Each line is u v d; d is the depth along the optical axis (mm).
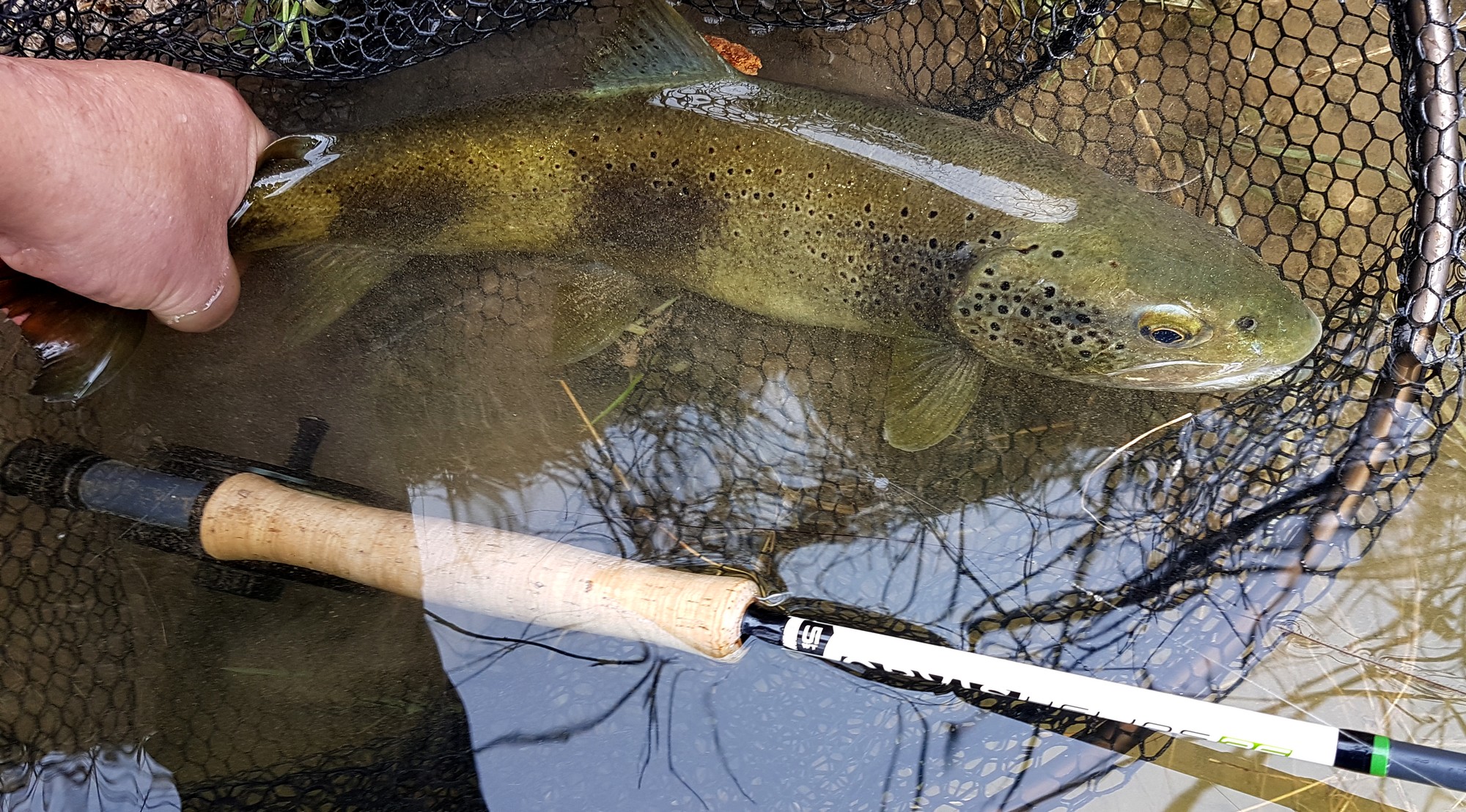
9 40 410
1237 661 403
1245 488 421
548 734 421
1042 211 410
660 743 417
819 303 439
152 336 449
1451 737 413
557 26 466
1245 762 416
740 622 372
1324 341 425
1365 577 430
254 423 453
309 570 426
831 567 433
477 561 395
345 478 449
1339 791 416
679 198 431
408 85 465
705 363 460
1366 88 445
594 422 460
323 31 447
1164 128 454
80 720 427
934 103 465
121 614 430
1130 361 418
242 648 433
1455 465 429
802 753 413
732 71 424
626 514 443
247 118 427
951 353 440
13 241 371
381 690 428
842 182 420
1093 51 454
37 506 420
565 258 454
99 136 363
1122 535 430
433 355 463
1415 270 379
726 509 444
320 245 448
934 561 434
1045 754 410
